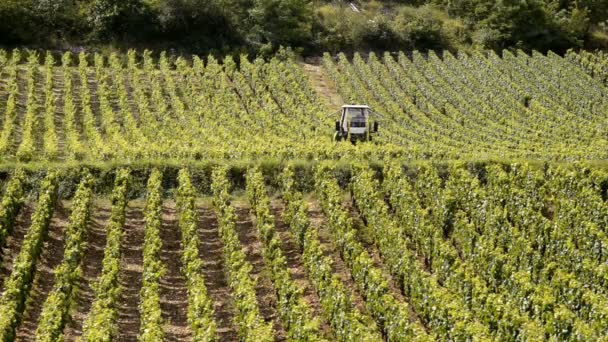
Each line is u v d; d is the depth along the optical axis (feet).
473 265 75.92
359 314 62.18
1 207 88.79
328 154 107.65
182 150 108.17
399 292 73.41
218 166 101.04
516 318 58.80
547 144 123.13
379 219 82.38
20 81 159.53
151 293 65.72
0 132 131.34
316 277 71.97
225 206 86.12
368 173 94.63
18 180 90.58
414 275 68.44
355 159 103.40
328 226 89.56
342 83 167.53
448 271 72.08
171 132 129.49
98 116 144.05
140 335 63.52
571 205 83.56
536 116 146.10
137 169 100.42
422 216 81.87
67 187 96.84
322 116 142.00
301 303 62.80
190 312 62.85
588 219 83.35
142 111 141.08
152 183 92.94
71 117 134.21
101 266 79.15
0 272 76.18
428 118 145.59
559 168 93.15
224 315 69.46
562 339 59.00
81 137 131.54
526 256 73.46
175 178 100.68
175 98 148.25
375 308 65.82
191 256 73.05
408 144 120.78
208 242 85.30
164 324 67.72
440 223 86.22
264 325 61.00
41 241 79.05
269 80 162.61
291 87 160.56
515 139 128.16
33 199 94.43
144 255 75.51
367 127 125.18
